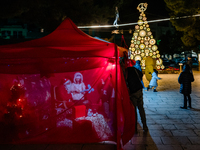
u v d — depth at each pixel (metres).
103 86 4.71
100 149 4.00
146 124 5.08
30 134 4.42
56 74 4.75
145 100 8.19
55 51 4.21
